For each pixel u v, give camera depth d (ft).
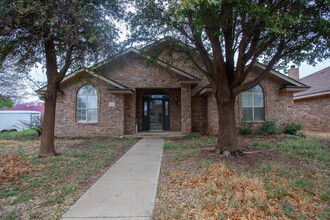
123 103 34.88
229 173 13.71
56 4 17.24
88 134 34.68
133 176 14.46
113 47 23.35
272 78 35.17
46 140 20.24
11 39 18.90
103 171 15.83
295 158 17.42
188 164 16.66
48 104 20.53
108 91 34.91
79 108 35.19
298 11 16.35
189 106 34.63
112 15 22.06
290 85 34.27
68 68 21.11
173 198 10.85
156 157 19.98
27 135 39.68
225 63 19.63
